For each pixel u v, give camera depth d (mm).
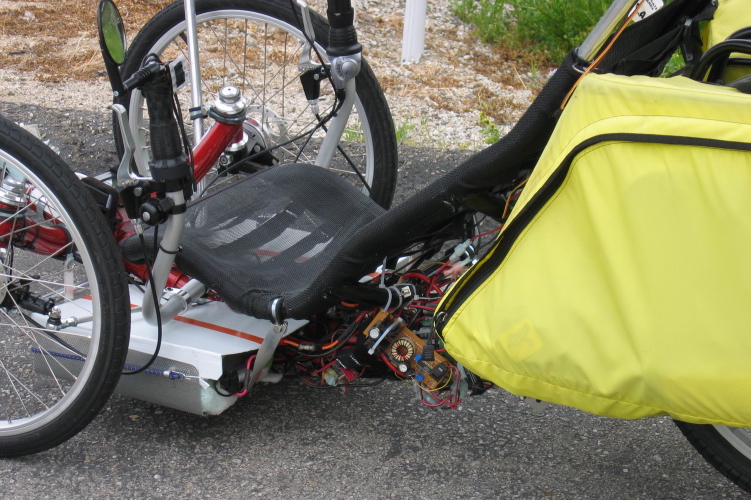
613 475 2168
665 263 1429
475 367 1699
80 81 4520
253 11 2773
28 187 2205
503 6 5500
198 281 2230
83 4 5598
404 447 2242
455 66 5070
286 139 2975
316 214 2381
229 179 3340
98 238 1961
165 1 5488
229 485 2080
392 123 2783
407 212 1796
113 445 2227
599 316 1504
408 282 2150
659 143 1406
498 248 1635
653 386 1473
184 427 2299
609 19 1536
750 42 1564
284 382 2504
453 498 2059
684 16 1842
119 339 2027
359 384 2244
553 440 2297
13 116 3947
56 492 2053
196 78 2154
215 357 2078
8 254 2256
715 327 1412
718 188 1379
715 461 2033
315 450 2219
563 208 1545
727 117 1378
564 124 1520
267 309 2014
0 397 2396
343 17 2410
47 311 2250
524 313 1578
